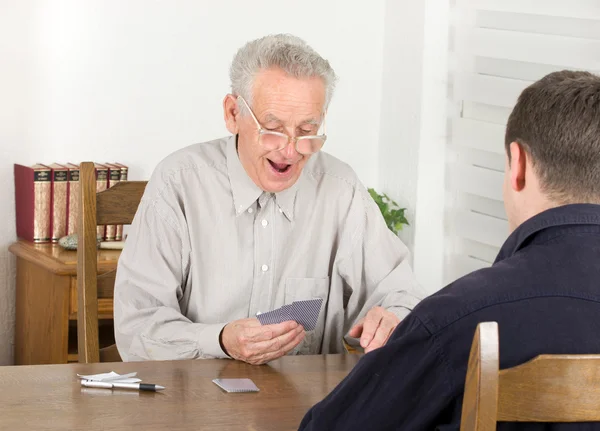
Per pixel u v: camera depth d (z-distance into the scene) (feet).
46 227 10.93
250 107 6.22
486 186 11.09
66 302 10.14
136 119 11.82
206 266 6.77
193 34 11.94
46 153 11.48
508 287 3.60
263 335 5.81
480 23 11.35
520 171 3.92
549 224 3.73
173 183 6.77
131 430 4.65
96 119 11.64
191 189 6.79
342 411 3.85
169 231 6.68
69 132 11.54
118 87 11.69
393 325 6.24
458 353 3.58
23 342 11.14
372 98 12.94
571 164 3.72
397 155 12.52
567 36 9.88
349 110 12.89
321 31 12.60
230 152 6.84
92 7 11.44
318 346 7.15
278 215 6.88
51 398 5.11
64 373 5.59
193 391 5.33
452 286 3.71
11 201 11.34
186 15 11.88
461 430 3.39
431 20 11.76
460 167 11.66
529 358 3.50
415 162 12.07
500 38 10.80
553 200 3.79
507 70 10.85
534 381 3.31
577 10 9.64
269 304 6.87
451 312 3.59
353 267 7.18
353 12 12.70
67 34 11.38
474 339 3.29
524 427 3.51
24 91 11.28
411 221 12.14
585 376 3.33
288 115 6.11
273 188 6.43
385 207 12.03
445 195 12.09
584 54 9.53
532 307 3.56
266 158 6.29
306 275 7.00
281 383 5.57
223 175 6.83
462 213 11.66
